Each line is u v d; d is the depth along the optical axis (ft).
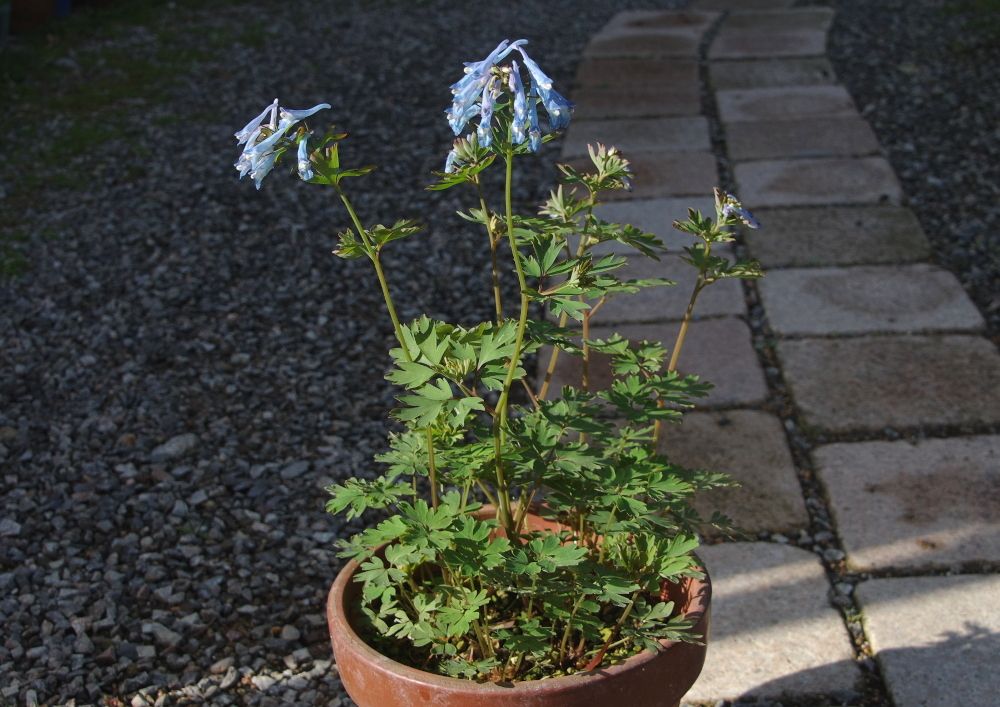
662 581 3.98
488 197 7.45
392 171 7.73
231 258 6.91
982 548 5.26
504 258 6.93
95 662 4.99
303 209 7.34
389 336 6.40
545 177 7.66
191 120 8.29
